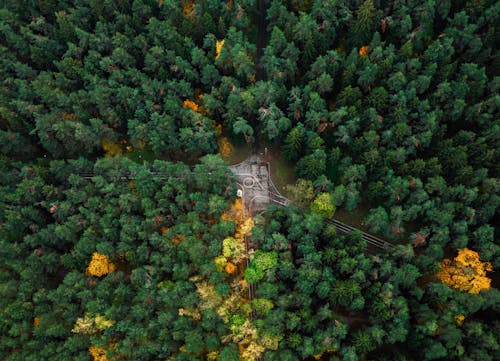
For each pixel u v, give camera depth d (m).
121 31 103.50
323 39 95.50
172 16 101.62
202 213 83.19
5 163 88.25
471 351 69.38
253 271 76.81
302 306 73.31
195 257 76.56
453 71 91.06
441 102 89.38
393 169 85.44
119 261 83.06
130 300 77.19
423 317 71.00
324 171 88.06
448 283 75.31
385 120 88.50
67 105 93.69
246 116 93.00
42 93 92.94
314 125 87.50
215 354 71.69
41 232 80.44
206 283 76.25
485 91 90.56
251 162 96.88
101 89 91.62
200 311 74.69
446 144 83.75
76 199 83.25
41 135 89.56
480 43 91.94
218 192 84.94
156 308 75.94
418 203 80.50
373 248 87.00
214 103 91.06
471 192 77.69
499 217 81.19
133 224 80.38
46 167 89.44
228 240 78.56
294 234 78.25
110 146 95.50
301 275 74.31
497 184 78.81
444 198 80.94
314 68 90.88
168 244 78.19
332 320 72.38
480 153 83.44
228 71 98.12
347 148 90.44
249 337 72.62
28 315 74.94
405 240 85.94
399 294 74.75
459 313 71.38
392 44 92.94
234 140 95.94
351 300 72.88
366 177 86.75
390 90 89.88
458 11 98.88
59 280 83.56
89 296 74.38
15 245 78.88
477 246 77.75
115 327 72.31
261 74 105.44
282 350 70.94
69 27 101.69
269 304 73.44
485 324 72.19
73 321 74.69
